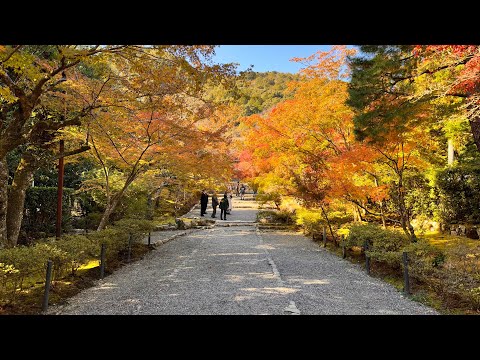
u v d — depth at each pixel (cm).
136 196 1503
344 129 1132
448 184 1160
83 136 912
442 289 587
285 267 852
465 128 1048
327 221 1231
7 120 932
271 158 1312
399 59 643
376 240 848
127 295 604
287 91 1260
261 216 1884
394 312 519
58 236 906
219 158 1112
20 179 817
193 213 2447
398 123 664
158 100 817
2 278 477
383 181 1205
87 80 836
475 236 1045
